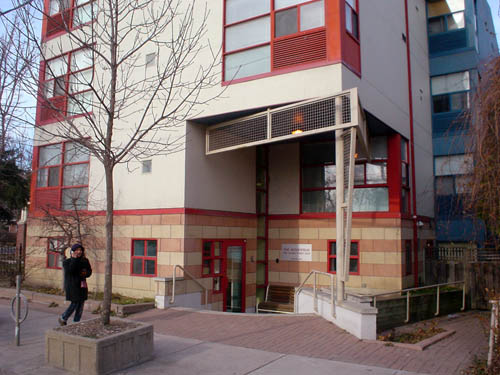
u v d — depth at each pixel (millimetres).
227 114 10742
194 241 11109
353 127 8633
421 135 15625
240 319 9180
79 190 13445
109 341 5746
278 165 14000
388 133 12734
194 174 11312
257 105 10250
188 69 11367
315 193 13383
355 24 10570
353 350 6871
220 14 11148
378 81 11688
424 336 8781
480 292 12461
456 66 17359
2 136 9828
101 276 12359
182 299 10727
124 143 12172
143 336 6293
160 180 11477
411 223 13086
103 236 12516
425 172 15758
